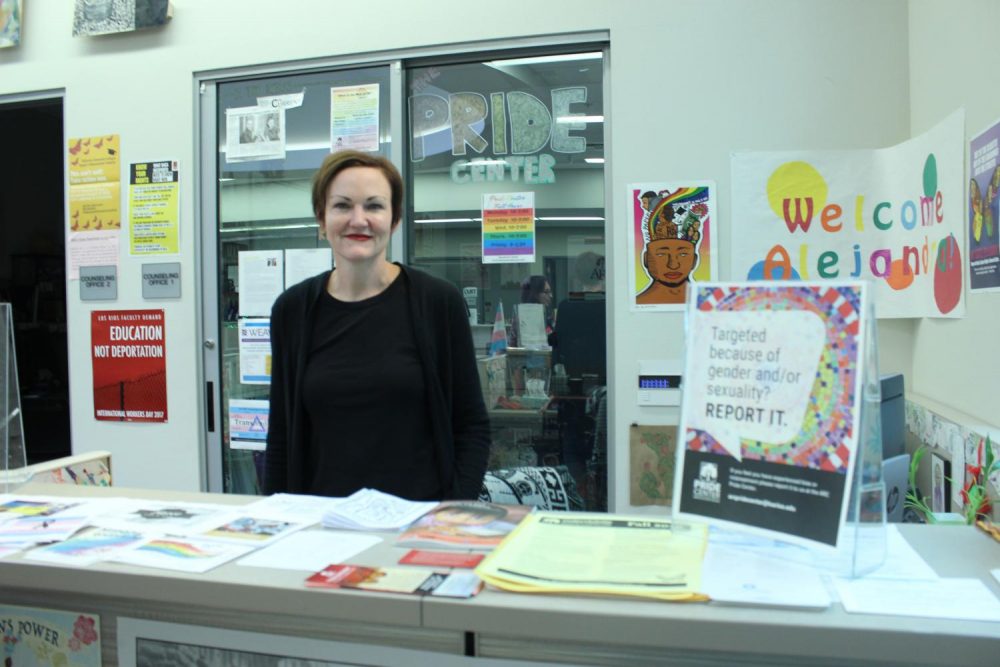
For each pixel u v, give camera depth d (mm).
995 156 1655
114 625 930
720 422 860
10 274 5191
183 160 2924
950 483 1794
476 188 2732
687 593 739
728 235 2451
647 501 2514
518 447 2707
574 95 2631
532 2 2578
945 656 656
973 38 1794
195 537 984
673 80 2473
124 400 2994
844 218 2377
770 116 2414
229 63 2865
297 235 2883
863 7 2350
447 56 2699
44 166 5328
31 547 952
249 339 2922
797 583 761
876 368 817
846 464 767
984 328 1736
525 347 2701
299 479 1510
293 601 795
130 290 2980
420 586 789
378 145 2787
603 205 2617
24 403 4988
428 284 1558
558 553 862
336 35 2760
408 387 1466
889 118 2342
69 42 3037
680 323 2482
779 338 834
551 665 773
